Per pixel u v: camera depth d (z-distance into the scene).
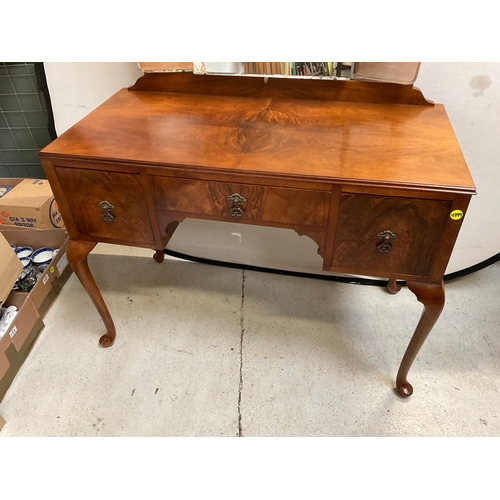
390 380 1.40
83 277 1.32
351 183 0.93
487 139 1.37
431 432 1.26
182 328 1.57
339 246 1.06
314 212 1.02
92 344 1.52
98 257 1.89
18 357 1.42
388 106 1.26
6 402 1.34
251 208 1.05
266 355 1.48
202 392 1.37
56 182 1.13
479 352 1.47
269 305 1.67
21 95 1.81
